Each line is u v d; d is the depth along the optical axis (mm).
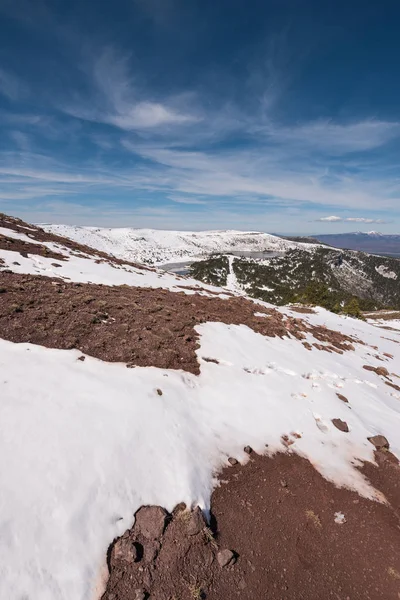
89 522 5762
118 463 6914
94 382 9344
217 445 8664
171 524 6230
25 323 12000
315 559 6281
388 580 6051
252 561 6027
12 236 28500
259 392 11453
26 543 5145
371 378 16359
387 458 9523
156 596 5160
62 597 4742
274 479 8141
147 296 19766
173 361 11883
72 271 22953
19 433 6879
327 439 9922
